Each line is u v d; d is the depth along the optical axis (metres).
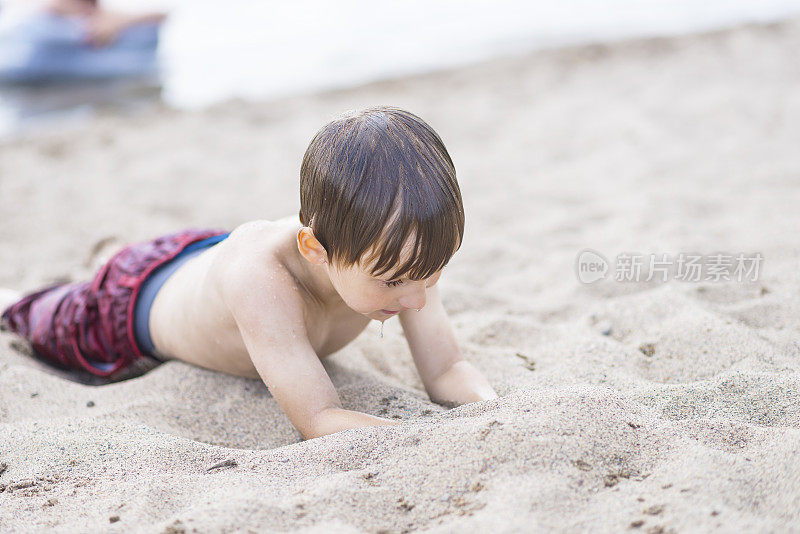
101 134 7.36
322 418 2.17
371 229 1.79
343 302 2.41
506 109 7.56
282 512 1.67
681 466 1.71
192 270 2.74
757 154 5.61
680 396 2.20
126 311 2.91
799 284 3.29
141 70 10.23
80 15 10.02
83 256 4.54
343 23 12.49
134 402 2.52
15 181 6.06
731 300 3.25
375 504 1.70
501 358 2.78
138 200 5.58
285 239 2.31
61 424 2.32
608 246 4.17
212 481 1.87
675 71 8.27
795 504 1.54
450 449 1.82
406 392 2.49
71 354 3.06
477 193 5.44
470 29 11.58
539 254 4.17
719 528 1.47
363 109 1.97
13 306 3.37
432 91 8.37
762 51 8.66
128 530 1.67
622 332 2.94
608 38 10.34
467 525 1.55
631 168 5.63
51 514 1.80
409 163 1.80
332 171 1.85
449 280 3.91
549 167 5.89
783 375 2.30
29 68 9.47
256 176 6.07
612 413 1.90
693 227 4.28
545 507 1.58
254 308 2.23
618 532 1.50
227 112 7.98
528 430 1.82
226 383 2.64
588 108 7.34
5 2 10.11
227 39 11.87
